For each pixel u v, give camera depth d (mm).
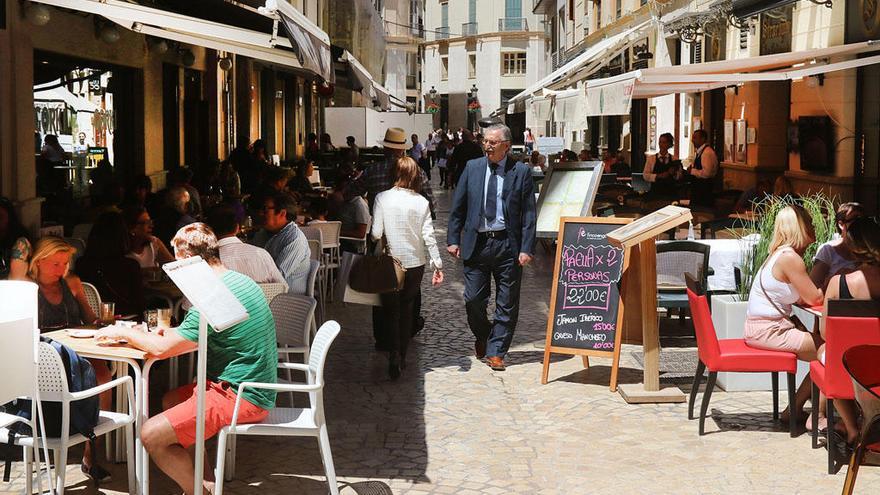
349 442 6578
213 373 5262
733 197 16359
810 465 6027
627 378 8195
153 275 8430
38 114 12531
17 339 4035
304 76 31453
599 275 8148
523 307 11836
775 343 6543
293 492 5641
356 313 11297
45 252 6109
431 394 7793
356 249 12352
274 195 8609
